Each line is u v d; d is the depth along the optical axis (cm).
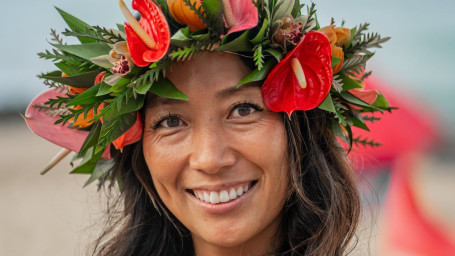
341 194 216
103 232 260
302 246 217
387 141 407
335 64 191
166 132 197
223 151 191
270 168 195
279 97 191
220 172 193
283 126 197
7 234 743
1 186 1048
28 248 691
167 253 246
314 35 184
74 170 233
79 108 202
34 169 1211
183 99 183
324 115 204
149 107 198
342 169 219
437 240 391
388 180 417
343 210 216
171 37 183
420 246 390
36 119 221
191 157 195
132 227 248
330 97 189
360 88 203
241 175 195
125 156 229
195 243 222
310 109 196
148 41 179
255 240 212
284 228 217
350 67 198
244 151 192
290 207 215
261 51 184
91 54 196
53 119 222
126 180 239
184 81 188
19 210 867
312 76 187
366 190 267
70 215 769
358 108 211
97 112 198
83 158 229
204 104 189
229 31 176
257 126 193
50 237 729
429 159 1159
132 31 180
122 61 183
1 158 1363
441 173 1095
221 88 188
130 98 189
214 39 181
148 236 249
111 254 254
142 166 224
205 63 187
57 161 236
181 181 201
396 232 404
